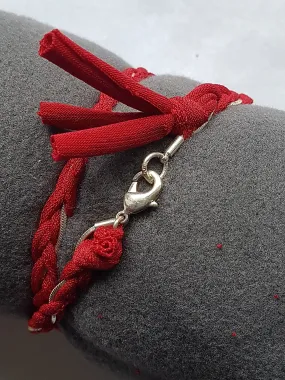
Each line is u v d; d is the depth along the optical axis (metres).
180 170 0.10
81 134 0.09
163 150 0.10
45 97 0.10
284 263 0.09
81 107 0.10
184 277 0.09
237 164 0.10
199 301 0.09
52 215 0.10
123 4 0.19
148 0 0.19
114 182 0.10
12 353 0.15
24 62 0.10
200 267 0.09
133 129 0.10
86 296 0.10
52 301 0.10
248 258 0.09
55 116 0.10
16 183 0.10
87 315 0.10
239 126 0.10
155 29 0.19
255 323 0.09
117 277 0.10
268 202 0.09
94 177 0.10
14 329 0.15
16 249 0.10
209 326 0.09
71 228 0.10
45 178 0.10
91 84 0.10
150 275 0.09
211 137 0.10
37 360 0.15
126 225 0.10
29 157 0.10
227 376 0.09
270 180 0.10
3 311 0.11
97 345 0.10
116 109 0.11
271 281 0.09
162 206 0.10
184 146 0.10
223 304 0.09
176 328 0.09
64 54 0.09
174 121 0.10
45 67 0.11
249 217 0.09
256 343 0.09
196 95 0.11
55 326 0.11
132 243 0.10
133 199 0.10
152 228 0.10
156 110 0.10
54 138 0.09
